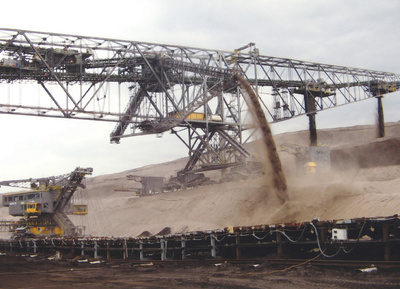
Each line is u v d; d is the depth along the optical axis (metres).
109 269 35.53
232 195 74.06
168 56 85.25
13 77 73.69
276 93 98.75
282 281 22.89
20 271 36.62
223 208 72.19
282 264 28.58
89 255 52.31
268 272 26.33
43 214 78.06
